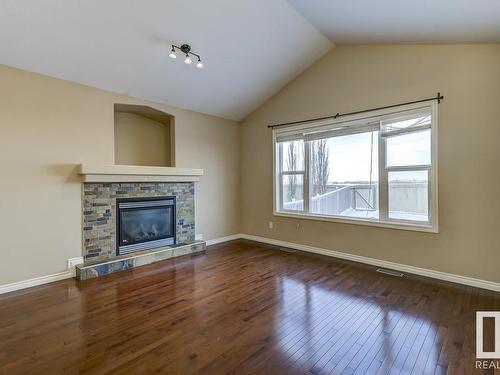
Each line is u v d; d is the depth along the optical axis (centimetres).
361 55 396
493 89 296
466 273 316
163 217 452
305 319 241
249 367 180
